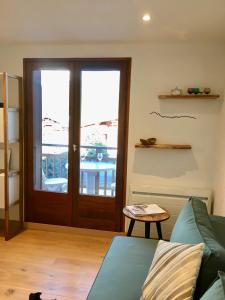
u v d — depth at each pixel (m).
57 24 2.49
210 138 2.99
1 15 2.29
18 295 2.14
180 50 2.95
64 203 3.39
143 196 3.05
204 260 1.30
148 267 1.78
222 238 1.79
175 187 3.05
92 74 3.17
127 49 3.04
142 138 3.12
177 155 3.08
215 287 1.01
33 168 3.43
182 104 3.00
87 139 3.29
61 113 3.31
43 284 2.30
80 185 3.36
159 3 1.98
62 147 3.37
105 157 3.28
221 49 2.87
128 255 1.94
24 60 3.26
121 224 3.28
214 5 1.99
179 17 2.24
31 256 2.76
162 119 3.06
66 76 3.24
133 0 1.94
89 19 2.34
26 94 3.33
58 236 3.27
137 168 3.17
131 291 1.53
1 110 3.02
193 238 1.52
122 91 3.11
